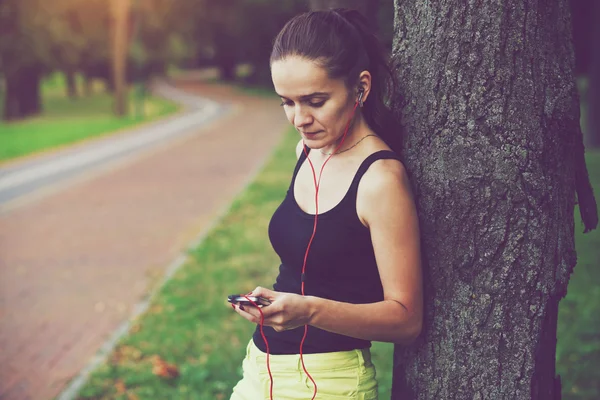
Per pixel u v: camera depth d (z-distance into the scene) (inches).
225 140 794.8
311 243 64.1
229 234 319.3
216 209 395.2
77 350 195.8
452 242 68.5
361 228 62.7
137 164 606.9
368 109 68.1
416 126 69.8
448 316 69.6
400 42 71.9
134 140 823.1
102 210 400.8
